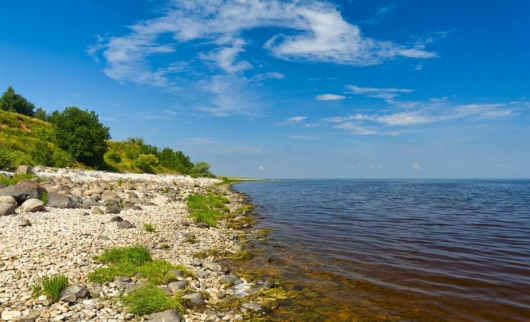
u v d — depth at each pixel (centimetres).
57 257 1124
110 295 894
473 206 4131
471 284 1191
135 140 10512
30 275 945
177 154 11088
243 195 5641
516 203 4634
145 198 3112
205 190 5122
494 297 1070
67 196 2153
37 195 1998
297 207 3859
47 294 820
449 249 1720
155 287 926
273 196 5825
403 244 1836
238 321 880
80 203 2238
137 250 1244
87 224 1703
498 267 1395
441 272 1330
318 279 1241
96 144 5778
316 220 2764
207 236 1894
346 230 2281
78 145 5534
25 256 1086
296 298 1055
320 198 5422
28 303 773
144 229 1802
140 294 867
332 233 2166
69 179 3250
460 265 1427
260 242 1875
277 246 1777
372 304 1017
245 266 1395
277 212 3322
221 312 923
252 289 1117
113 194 2653
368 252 1655
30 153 4488
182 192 4241
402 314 949
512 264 1439
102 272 1023
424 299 1056
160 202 3073
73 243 1318
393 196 6103
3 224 1461
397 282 1212
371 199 5275
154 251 1439
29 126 6569
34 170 3556
